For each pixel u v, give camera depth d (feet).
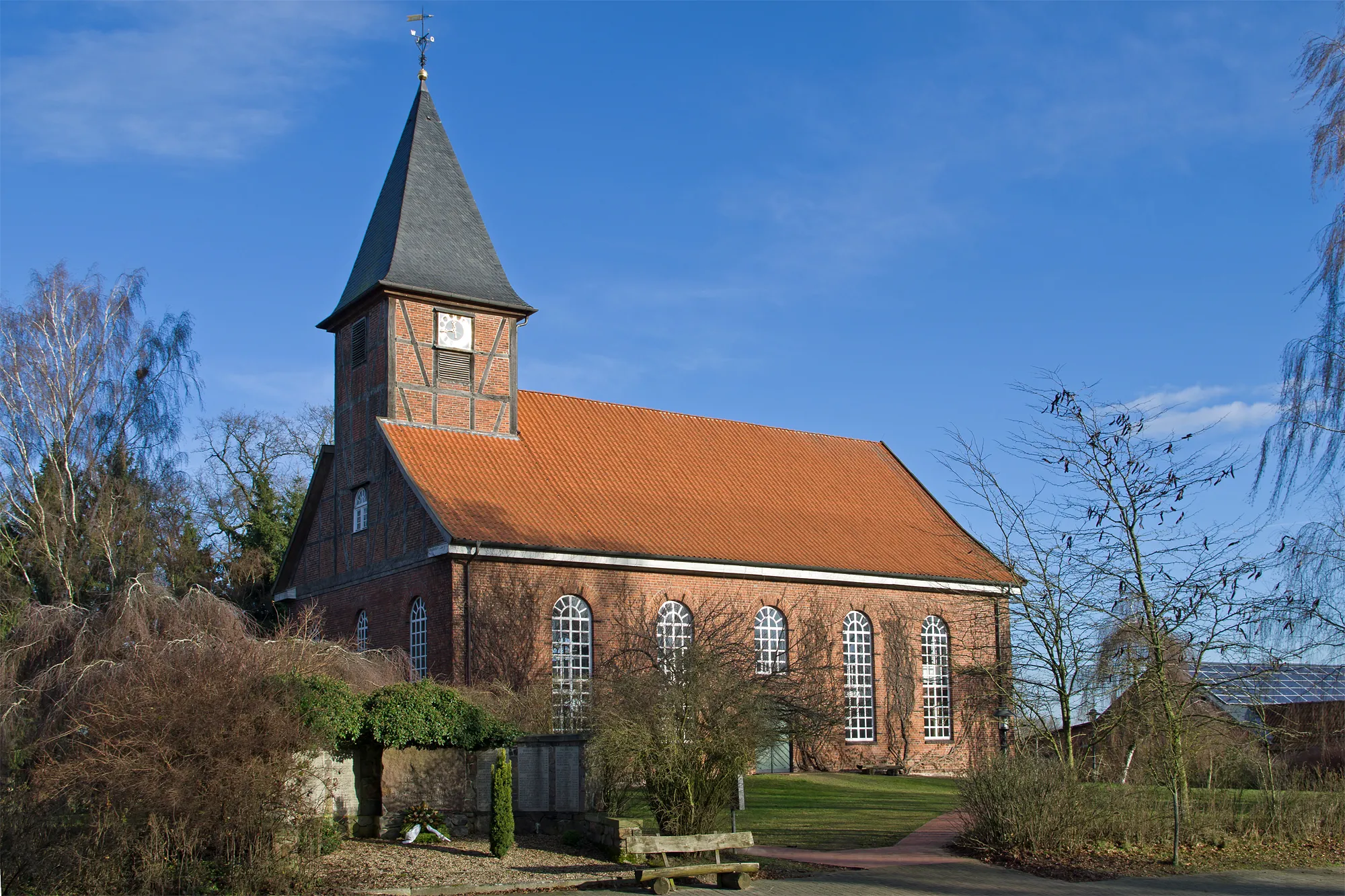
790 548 116.67
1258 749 74.64
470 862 58.18
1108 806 64.13
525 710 85.20
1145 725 70.38
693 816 60.54
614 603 103.24
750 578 112.47
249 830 50.06
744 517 119.24
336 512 114.11
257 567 142.61
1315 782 72.23
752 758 63.52
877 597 121.60
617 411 125.29
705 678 65.87
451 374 108.99
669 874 52.37
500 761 61.11
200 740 50.03
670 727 61.82
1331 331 61.87
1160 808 65.05
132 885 48.26
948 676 125.39
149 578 83.76
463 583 95.30
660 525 110.52
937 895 52.08
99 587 120.57
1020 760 65.72
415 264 108.47
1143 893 53.16
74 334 126.62
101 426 127.24
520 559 97.71
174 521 133.18
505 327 112.78
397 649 93.15
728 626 103.60
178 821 49.03
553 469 110.93
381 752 65.62
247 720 51.39
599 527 105.50
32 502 122.11
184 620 80.23
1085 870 57.72
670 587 107.24
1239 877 57.26
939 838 68.64
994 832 63.05
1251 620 65.41
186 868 48.62
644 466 118.93
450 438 107.55
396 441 104.01
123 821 49.24
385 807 65.21
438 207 112.88
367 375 109.91
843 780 105.29
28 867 47.88
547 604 99.50
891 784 102.94
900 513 135.03
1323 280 61.77
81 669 71.61
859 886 54.08
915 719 121.90
